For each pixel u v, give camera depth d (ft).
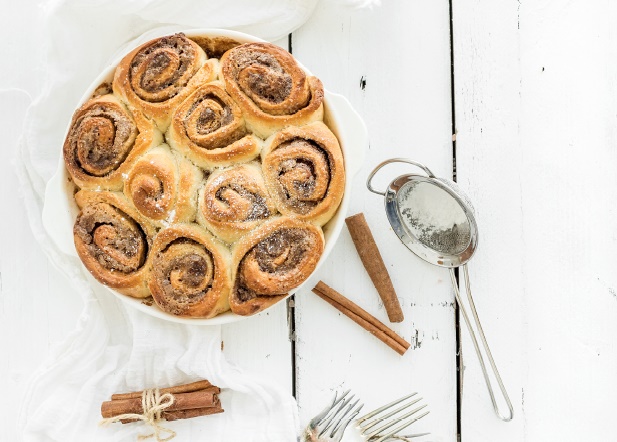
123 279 2.07
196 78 2.07
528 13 2.37
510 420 2.32
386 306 2.31
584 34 2.37
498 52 2.37
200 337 2.25
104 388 2.27
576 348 2.36
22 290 2.32
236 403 2.30
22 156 2.27
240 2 2.29
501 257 2.35
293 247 2.06
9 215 2.32
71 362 2.26
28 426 2.24
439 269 2.35
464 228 2.19
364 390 2.34
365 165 2.34
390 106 2.35
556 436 2.35
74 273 2.27
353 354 2.34
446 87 2.35
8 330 2.32
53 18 2.21
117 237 2.07
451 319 2.35
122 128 2.06
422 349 2.35
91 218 2.07
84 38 2.27
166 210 2.03
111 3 2.21
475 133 2.35
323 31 2.35
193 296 2.06
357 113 2.24
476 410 2.35
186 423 2.30
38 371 2.28
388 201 2.25
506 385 2.35
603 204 2.37
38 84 2.34
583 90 2.37
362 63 2.35
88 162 2.07
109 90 2.13
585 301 2.36
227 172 2.04
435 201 2.20
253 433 2.27
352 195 2.33
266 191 2.05
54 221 2.12
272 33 2.31
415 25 2.36
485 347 2.26
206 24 2.28
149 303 2.12
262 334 2.33
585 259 2.37
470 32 2.36
